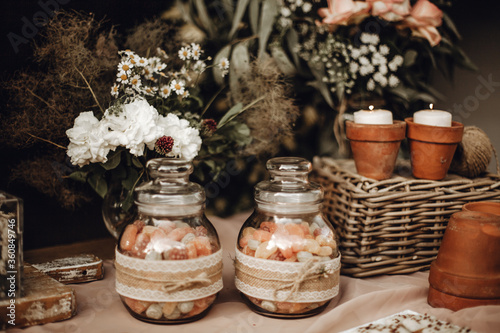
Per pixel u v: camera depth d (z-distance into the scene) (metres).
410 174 1.19
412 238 1.10
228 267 1.14
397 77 1.40
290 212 0.91
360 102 1.41
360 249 1.07
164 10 1.34
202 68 1.19
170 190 0.89
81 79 1.15
